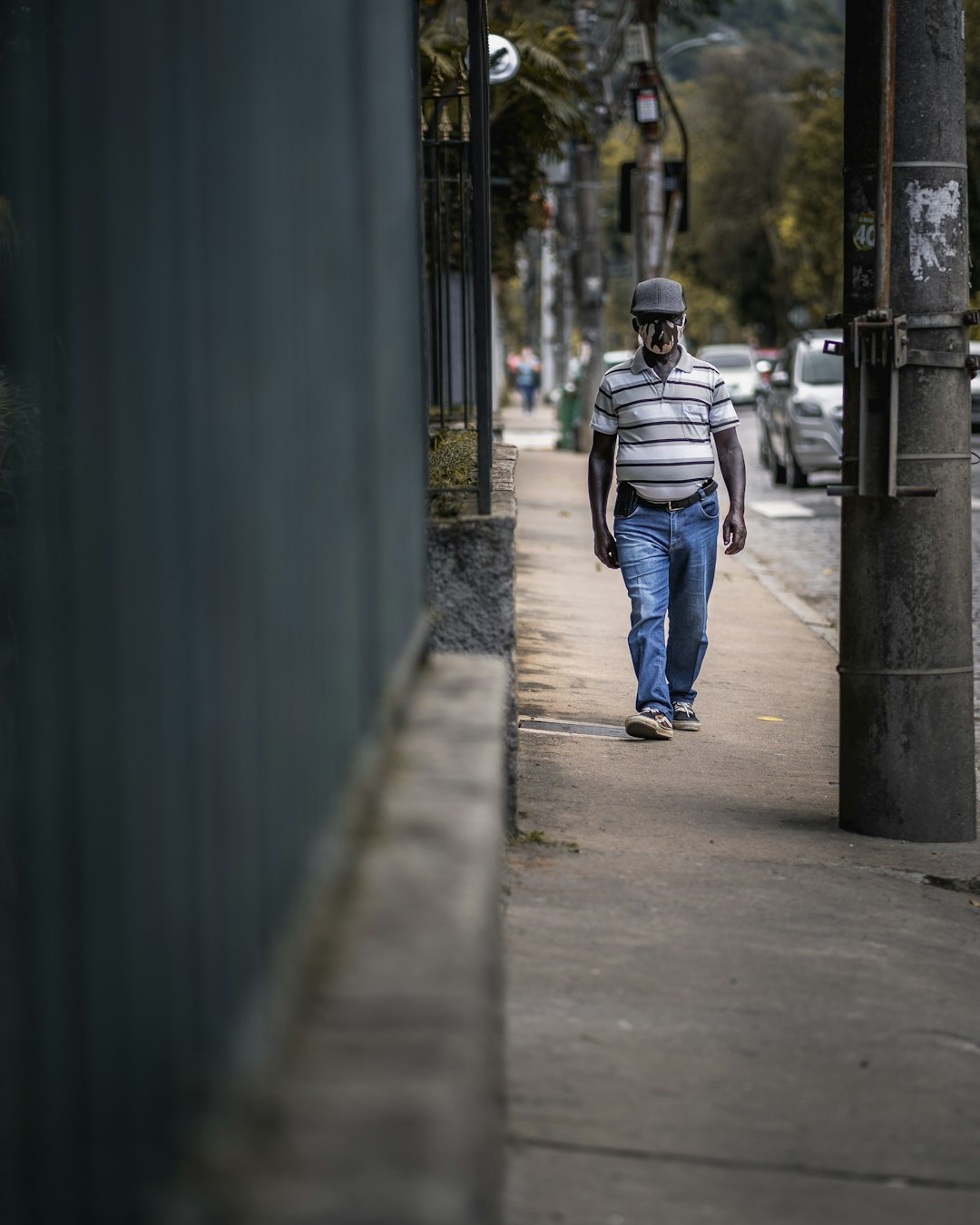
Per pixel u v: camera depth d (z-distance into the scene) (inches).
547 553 681.0
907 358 259.6
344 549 89.4
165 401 65.3
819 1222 131.0
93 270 63.3
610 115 1306.6
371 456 100.9
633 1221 128.8
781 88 3634.4
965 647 269.6
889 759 267.6
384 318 108.7
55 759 66.3
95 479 63.0
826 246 2896.2
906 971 197.6
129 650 62.5
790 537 821.9
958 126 262.1
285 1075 60.4
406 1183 54.2
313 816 79.5
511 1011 171.3
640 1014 173.9
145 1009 61.6
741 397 2160.4
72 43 66.8
